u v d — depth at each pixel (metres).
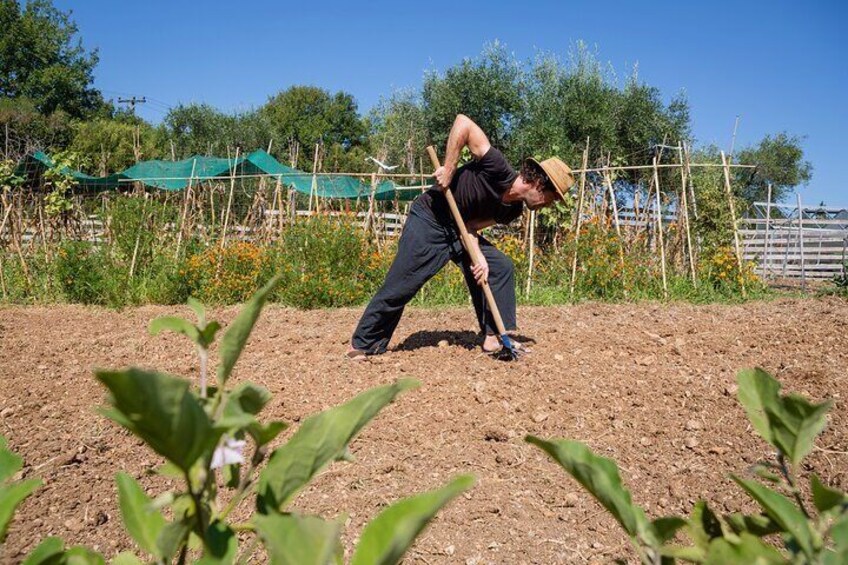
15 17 43.69
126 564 1.12
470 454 3.66
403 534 0.77
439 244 5.12
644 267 10.03
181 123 34.84
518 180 4.92
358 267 9.84
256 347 6.04
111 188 16.97
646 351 5.48
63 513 3.00
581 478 1.09
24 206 13.30
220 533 0.97
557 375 4.82
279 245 10.55
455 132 4.82
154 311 8.91
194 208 13.48
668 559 1.08
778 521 0.99
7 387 4.79
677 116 19.95
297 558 0.76
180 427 0.78
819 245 20.02
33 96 43.59
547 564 2.67
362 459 3.58
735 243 10.29
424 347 5.75
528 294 9.58
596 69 19.88
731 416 4.11
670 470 3.53
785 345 5.56
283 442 3.75
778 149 28.78
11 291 10.22
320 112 52.62
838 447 3.62
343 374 4.95
